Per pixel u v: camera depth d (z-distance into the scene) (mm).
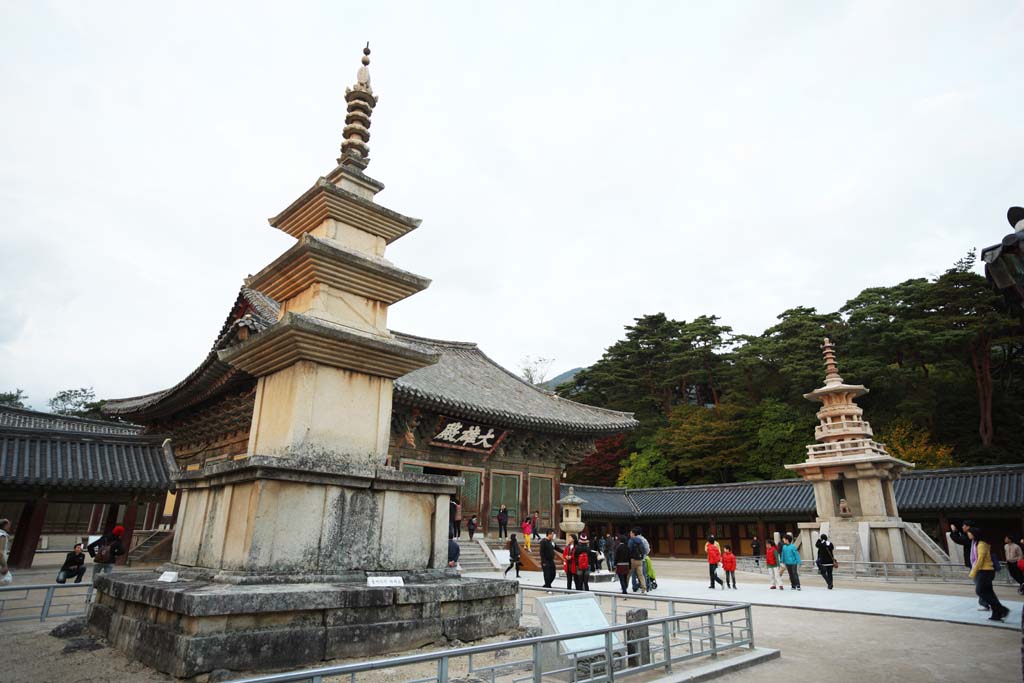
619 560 18922
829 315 60406
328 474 8914
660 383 69562
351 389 10070
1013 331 47250
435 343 43250
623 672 8125
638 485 59188
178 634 7094
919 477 37438
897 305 54062
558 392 75750
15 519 36625
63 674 7336
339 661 7949
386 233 11695
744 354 61844
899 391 52094
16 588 11344
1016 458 46375
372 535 9391
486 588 10102
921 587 23625
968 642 12039
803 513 42531
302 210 11469
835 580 27016
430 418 31281
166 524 28797
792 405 58719
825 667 9766
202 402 28312
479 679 7695
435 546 10266
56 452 24406
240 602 7199
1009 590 22047
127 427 42375
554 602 8984
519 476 36781
